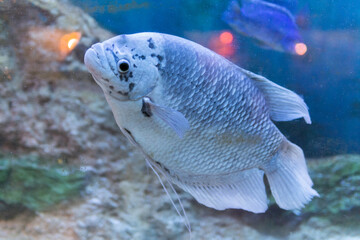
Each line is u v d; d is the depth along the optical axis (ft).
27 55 3.62
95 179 3.63
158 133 2.04
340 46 3.42
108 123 3.67
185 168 2.12
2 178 3.54
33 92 3.61
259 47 3.27
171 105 2.00
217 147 2.09
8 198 3.56
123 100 2.00
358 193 3.68
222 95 2.04
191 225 3.51
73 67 3.62
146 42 1.98
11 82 3.60
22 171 3.55
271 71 3.40
